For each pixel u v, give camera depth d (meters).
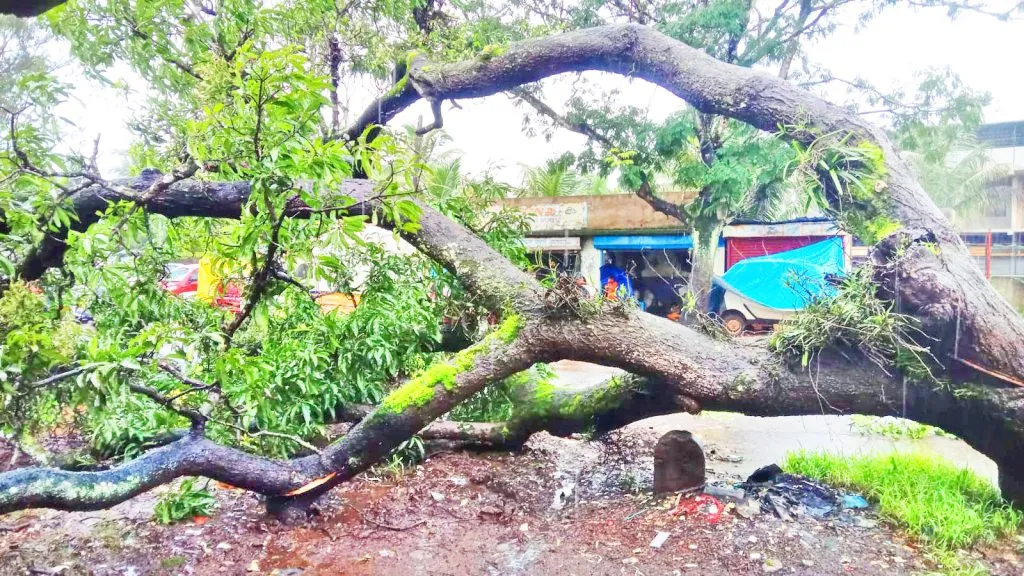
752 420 7.88
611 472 5.50
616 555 3.70
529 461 5.79
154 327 3.71
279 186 3.74
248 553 3.87
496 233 6.41
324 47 7.39
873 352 3.86
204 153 3.72
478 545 4.02
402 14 7.46
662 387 4.55
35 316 3.22
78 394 3.21
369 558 3.82
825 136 4.18
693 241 11.38
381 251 5.83
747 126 10.29
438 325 5.98
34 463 4.66
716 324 4.56
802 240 12.88
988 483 4.50
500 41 8.14
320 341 5.48
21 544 3.90
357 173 5.71
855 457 5.16
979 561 3.43
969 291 3.65
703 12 9.38
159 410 4.67
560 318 4.34
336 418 5.58
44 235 3.99
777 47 9.67
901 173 4.06
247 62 3.97
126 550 3.85
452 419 6.18
